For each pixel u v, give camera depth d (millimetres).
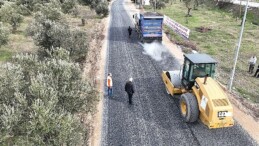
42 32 21953
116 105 15727
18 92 10094
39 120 9133
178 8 58125
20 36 28234
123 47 27188
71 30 24422
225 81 19500
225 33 34312
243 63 23828
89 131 13203
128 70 21031
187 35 30391
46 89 10430
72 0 42156
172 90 15484
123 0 78125
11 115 9062
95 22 39438
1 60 21375
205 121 12703
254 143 12406
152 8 57781
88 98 12664
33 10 39969
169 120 14234
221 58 24734
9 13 29766
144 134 13055
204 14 49469
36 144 9086
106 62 22734
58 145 9328
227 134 13062
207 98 12141
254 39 31719
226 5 54125
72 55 21828
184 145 12242
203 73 13914
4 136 8828
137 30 32125
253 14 45062
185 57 14453
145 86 18234
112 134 13039
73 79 12609
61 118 9688
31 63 13555
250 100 16750
